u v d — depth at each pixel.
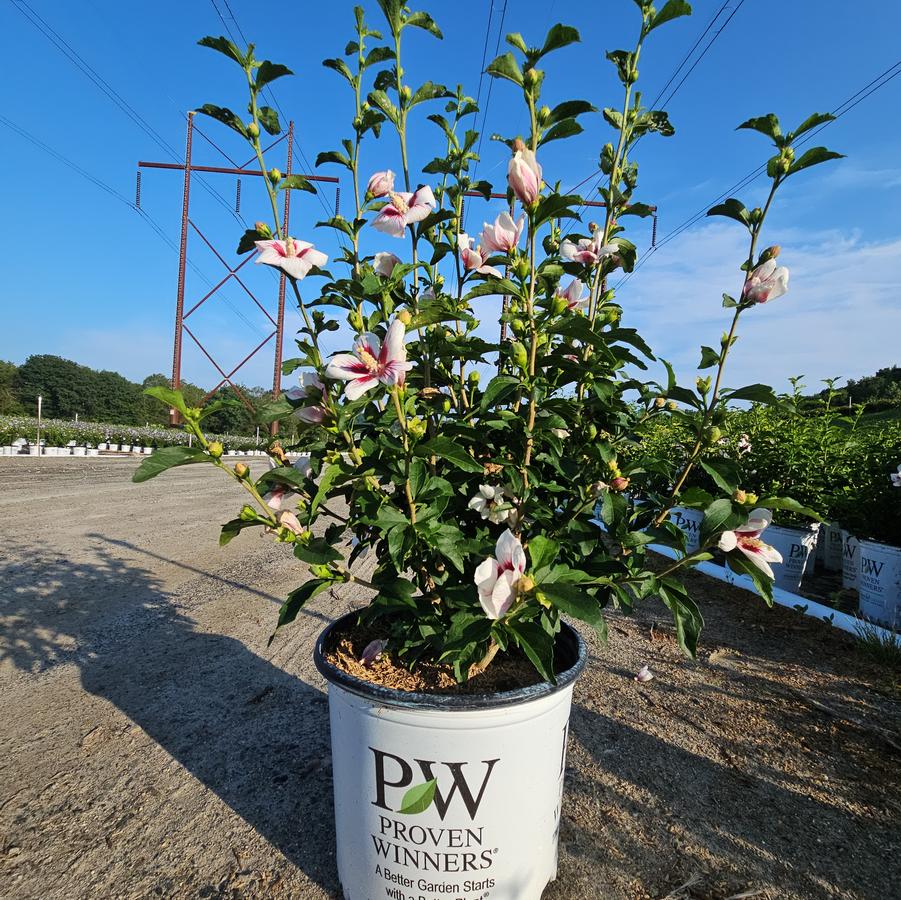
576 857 1.77
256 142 1.58
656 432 5.57
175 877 1.71
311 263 1.51
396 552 1.38
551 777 1.48
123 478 12.39
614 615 3.86
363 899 1.52
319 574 1.55
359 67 1.75
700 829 1.88
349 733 1.43
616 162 1.71
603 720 2.53
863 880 1.68
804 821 1.92
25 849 1.81
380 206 1.71
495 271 1.71
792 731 2.44
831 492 4.58
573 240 1.83
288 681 2.90
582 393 1.75
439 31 1.76
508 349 1.55
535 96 1.50
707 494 1.48
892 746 2.32
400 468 1.50
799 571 4.50
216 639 3.43
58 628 3.59
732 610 3.90
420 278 1.93
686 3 1.56
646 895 1.63
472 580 1.63
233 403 1.41
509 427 1.62
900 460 4.11
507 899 1.46
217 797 2.05
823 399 5.17
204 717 2.56
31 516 7.29
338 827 1.57
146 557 5.39
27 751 2.31
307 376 1.49
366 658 1.67
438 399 1.72
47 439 23.19
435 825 1.37
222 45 1.54
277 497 1.56
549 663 1.18
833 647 3.27
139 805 2.00
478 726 1.31
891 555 3.67
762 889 1.65
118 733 2.44
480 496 1.62
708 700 2.71
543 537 1.29
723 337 1.60
